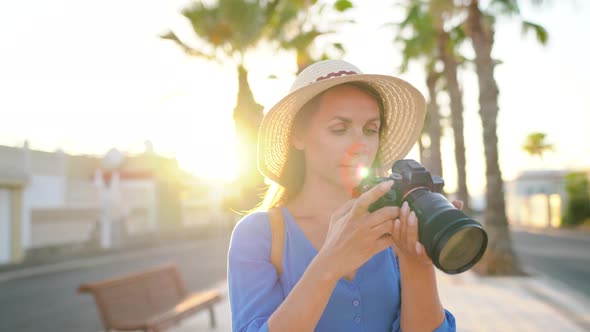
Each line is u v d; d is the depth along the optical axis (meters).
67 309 8.94
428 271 1.19
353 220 0.99
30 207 19.03
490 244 11.77
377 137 1.31
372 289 1.27
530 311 7.57
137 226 27.38
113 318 5.29
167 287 6.60
